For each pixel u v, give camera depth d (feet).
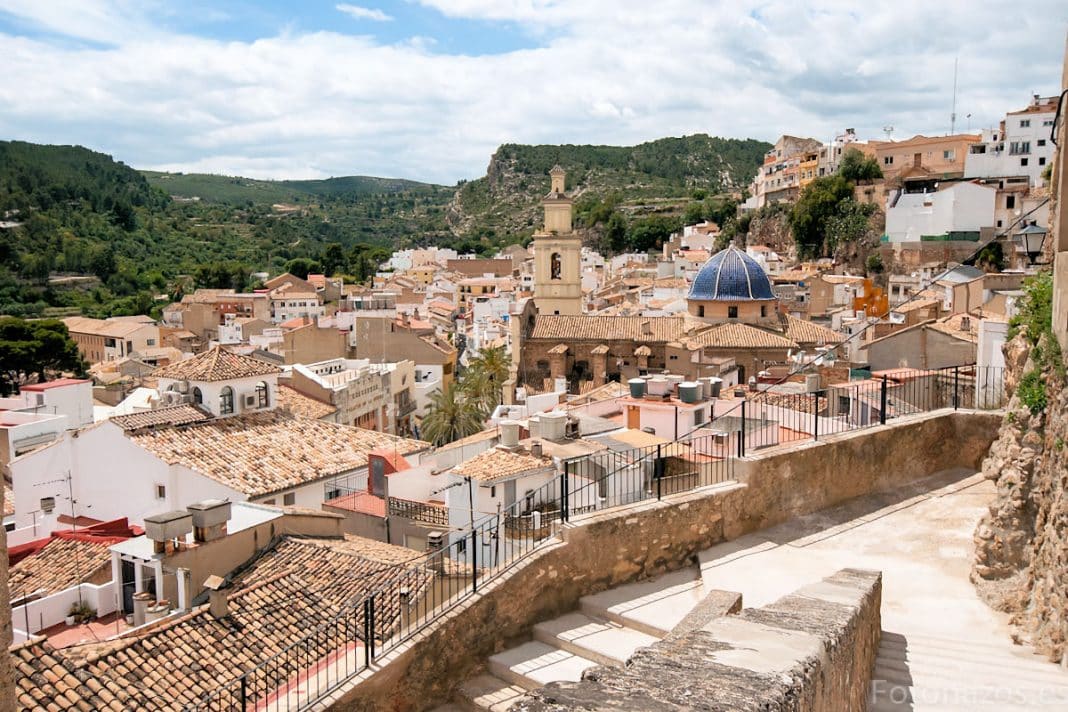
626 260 619.26
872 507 68.03
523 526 79.25
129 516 127.85
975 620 49.06
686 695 24.61
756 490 63.00
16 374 336.49
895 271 402.93
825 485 67.46
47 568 92.27
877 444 71.15
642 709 23.59
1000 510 51.88
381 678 42.06
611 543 53.98
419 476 120.47
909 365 180.45
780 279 401.49
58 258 643.04
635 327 286.05
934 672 42.01
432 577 57.88
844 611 36.55
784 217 521.65
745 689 25.08
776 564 56.80
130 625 83.87
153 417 133.39
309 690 45.32
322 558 87.56
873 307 304.30
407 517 110.93
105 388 242.78
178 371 145.28
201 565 86.12
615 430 127.03
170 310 528.63
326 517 99.66
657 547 56.54
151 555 84.33
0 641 31.86
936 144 469.57
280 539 92.73
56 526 131.13
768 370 181.27
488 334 364.17
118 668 64.18
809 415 110.11
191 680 65.10
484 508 96.73
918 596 52.37
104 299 603.26
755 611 36.65
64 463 133.49
